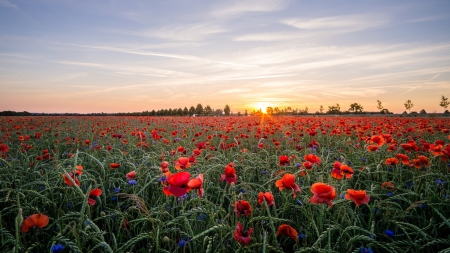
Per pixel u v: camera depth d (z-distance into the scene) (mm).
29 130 13125
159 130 12867
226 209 3514
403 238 2812
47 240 2672
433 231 2557
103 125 17953
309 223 2801
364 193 2336
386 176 4293
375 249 2586
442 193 3510
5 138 8703
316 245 2092
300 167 4078
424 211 3178
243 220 2869
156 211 2785
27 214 2949
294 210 3199
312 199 2246
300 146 6910
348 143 7414
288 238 2807
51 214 3066
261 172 4562
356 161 5418
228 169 2713
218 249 2332
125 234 2861
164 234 2703
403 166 5000
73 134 11516
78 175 3242
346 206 2822
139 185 3635
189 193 3434
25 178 4043
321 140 9250
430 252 2545
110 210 3156
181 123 19781
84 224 2438
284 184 2662
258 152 6688
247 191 3215
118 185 4102
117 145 7918
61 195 3154
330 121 20438
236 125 15953
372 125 15484
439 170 4766
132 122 21734
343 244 2473
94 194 2650
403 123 15078
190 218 2885
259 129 11508
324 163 4465
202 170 4031
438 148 4539
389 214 2959
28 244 2492
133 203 3252
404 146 4918
